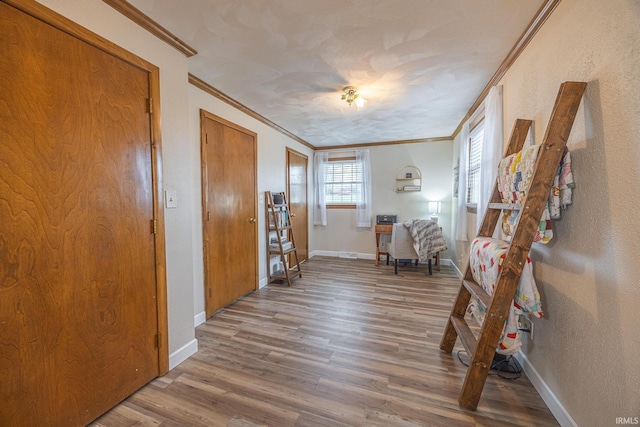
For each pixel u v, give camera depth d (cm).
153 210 162
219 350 197
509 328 135
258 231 339
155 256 164
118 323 143
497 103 212
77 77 123
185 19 153
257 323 242
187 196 187
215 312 264
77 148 123
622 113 95
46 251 114
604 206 104
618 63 97
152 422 133
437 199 465
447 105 295
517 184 143
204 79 231
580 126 118
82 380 128
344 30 163
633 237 90
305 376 167
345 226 519
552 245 140
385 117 340
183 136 183
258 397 149
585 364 113
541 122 152
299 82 236
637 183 89
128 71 146
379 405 143
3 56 99
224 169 274
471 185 327
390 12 148
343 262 479
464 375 168
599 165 106
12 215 103
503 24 158
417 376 167
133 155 149
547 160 122
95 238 131
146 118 156
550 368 140
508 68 200
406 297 306
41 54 110
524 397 148
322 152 520
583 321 115
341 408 141
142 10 144
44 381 114
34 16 108
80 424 127
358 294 317
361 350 197
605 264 103
